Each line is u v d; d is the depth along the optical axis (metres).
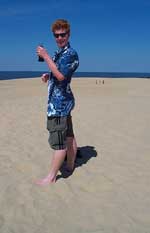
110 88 28.66
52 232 3.79
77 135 8.45
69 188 5.02
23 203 4.50
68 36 4.92
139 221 4.05
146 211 4.31
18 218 4.11
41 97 19.61
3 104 15.29
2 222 4.00
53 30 4.89
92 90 26.00
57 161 5.14
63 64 4.83
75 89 27.19
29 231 3.80
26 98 18.88
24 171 5.71
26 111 12.86
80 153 6.39
